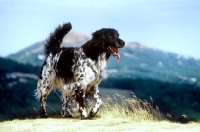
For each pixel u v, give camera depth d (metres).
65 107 11.63
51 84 11.58
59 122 10.52
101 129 9.48
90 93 11.09
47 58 11.63
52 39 11.80
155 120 11.47
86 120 10.65
